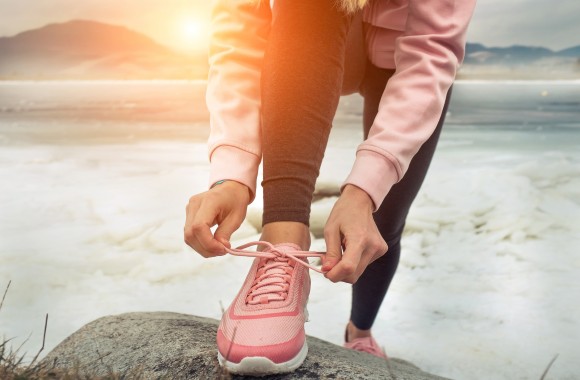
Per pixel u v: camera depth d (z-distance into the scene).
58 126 8.62
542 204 3.41
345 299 2.21
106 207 3.40
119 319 1.31
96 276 2.40
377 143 0.99
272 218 0.97
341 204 0.95
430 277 2.40
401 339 1.84
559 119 8.75
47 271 2.41
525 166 4.47
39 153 5.63
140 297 2.20
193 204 0.95
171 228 2.98
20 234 2.90
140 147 6.12
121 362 1.08
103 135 7.35
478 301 2.14
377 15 1.23
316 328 1.95
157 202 3.52
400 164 0.99
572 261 2.54
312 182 0.98
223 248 0.91
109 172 4.55
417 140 1.01
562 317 1.97
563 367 1.62
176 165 4.90
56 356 1.17
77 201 3.54
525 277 2.36
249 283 0.96
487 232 2.97
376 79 1.34
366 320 1.58
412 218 3.18
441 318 2.01
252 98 1.11
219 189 0.98
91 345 1.19
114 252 2.67
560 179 4.05
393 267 1.49
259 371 0.89
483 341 1.81
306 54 0.97
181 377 0.99
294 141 0.96
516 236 2.89
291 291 0.93
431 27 1.07
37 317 2.00
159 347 1.11
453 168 4.53
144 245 2.76
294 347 0.89
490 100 14.45
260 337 0.87
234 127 1.07
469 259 2.60
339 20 1.00
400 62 1.09
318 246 2.71
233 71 1.12
